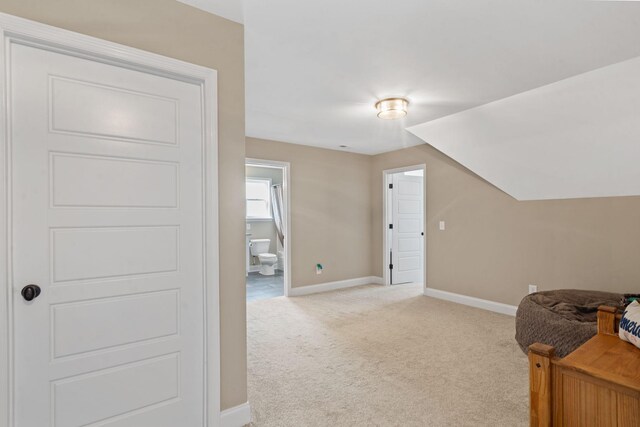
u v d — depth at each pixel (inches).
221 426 71.9
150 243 66.2
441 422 75.4
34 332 56.0
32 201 55.6
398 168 212.4
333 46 85.2
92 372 60.7
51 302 57.2
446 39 81.4
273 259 269.9
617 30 76.4
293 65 95.4
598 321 68.3
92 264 60.6
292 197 195.6
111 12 60.7
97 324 61.1
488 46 84.4
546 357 46.9
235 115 74.7
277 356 111.1
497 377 96.0
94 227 60.8
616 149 107.6
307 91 114.3
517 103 116.8
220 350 72.4
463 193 175.5
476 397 85.5
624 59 89.4
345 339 126.3
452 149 153.3
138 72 65.1
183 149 69.7
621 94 94.7
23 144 54.9
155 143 66.7
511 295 155.9
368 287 216.8
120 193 63.1
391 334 131.1
